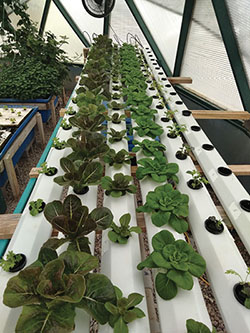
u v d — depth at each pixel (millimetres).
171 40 5121
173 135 2443
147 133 2432
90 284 971
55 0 5562
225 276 1248
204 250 1406
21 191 3340
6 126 3283
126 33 6035
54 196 1713
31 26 4984
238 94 3797
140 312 1049
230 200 1746
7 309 1051
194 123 2729
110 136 2473
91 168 1658
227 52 3494
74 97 3189
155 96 3281
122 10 5617
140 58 4824
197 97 4805
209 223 1519
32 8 5520
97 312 908
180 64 5156
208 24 3951
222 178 1930
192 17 4301
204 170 2117
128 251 1363
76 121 2164
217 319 1556
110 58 4500
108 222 1285
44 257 1016
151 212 1618
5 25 4629
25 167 3812
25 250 1308
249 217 1598
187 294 1164
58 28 6270
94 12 3740
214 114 3221
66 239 1198
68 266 977
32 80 4480
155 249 1232
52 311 859
